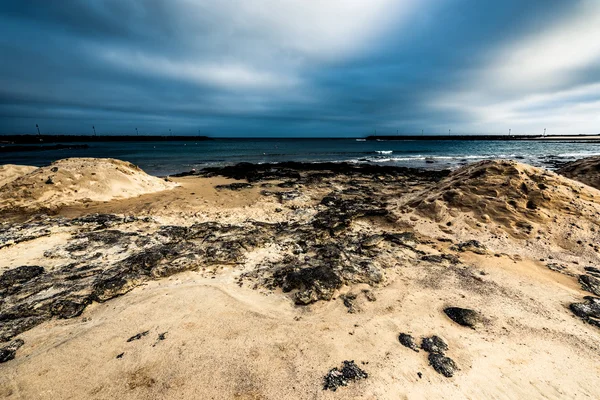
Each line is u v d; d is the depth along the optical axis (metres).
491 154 48.50
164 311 5.03
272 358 3.99
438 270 6.66
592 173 13.72
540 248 7.41
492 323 4.80
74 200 12.06
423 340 4.38
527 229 8.00
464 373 3.79
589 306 5.17
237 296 5.60
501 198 8.98
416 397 3.43
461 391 3.54
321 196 15.51
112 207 12.09
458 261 7.07
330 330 4.60
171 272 6.43
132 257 7.10
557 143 89.62
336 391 3.47
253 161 37.97
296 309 5.26
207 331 4.53
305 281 5.89
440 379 3.70
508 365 3.96
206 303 5.29
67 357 3.96
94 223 9.46
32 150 57.62
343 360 3.96
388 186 18.66
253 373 3.73
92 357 3.97
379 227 9.66
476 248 7.59
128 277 5.97
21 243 7.68
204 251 7.34
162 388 3.52
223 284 6.05
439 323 4.80
